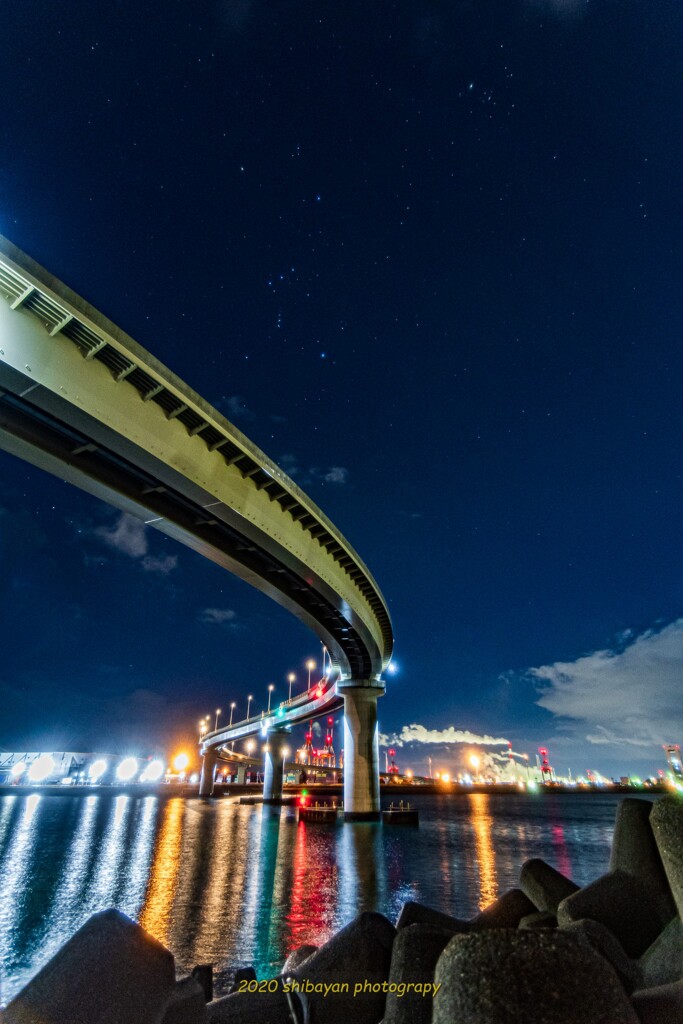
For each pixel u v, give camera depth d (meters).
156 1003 3.50
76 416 25.56
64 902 25.48
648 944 5.02
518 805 160.75
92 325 24.03
